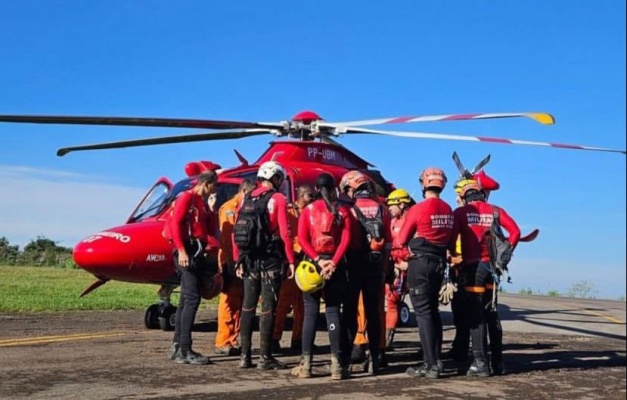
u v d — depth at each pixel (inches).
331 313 240.7
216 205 361.4
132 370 243.3
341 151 419.8
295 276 240.7
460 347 301.1
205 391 210.4
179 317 264.7
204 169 394.6
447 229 249.1
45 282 612.1
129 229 352.2
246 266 254.1
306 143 401.1
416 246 248.1
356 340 283.4
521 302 745.0
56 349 287.9
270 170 256.7
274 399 203.2
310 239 240.5
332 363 241.1
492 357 264.2
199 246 262.7
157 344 310.7
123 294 573.0
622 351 348.2
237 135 412.2
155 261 348.5
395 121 375.2
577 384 249.4
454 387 234.1
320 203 239.8
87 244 345.1
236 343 291.1
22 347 290.7
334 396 211.3
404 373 259.8
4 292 520.7
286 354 301.3
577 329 470.6
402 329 426.6
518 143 351.6
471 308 258.2
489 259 256.1
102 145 410.3
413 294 250.7
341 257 236.4
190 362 260.7
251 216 251.8
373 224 247.6
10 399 191.6
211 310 515.2
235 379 233.5
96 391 205.0
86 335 337.1
